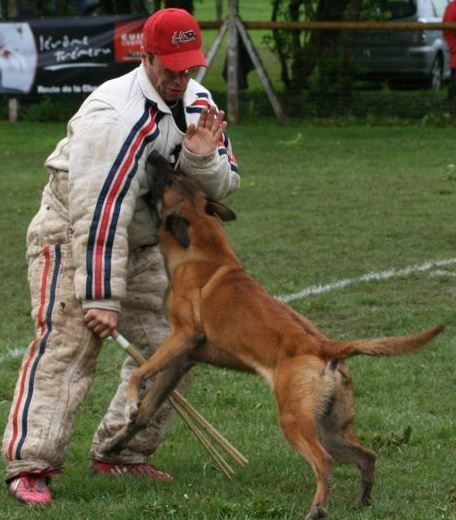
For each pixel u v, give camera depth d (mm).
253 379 12414
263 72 35969
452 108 35562
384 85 38438
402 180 25750
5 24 35312
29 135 33625
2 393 12016
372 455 8695
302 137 33094
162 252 9258
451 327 14383
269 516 8359
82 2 42875
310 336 8445
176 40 8469
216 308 8859
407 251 18641
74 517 8375
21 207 22875
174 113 8852
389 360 12977
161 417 9469
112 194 8523
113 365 13023
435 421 10953
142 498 8844
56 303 8828
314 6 41000
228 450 9031
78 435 10703
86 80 35469
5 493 8992
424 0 38406
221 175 9062
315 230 20312
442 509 8547
